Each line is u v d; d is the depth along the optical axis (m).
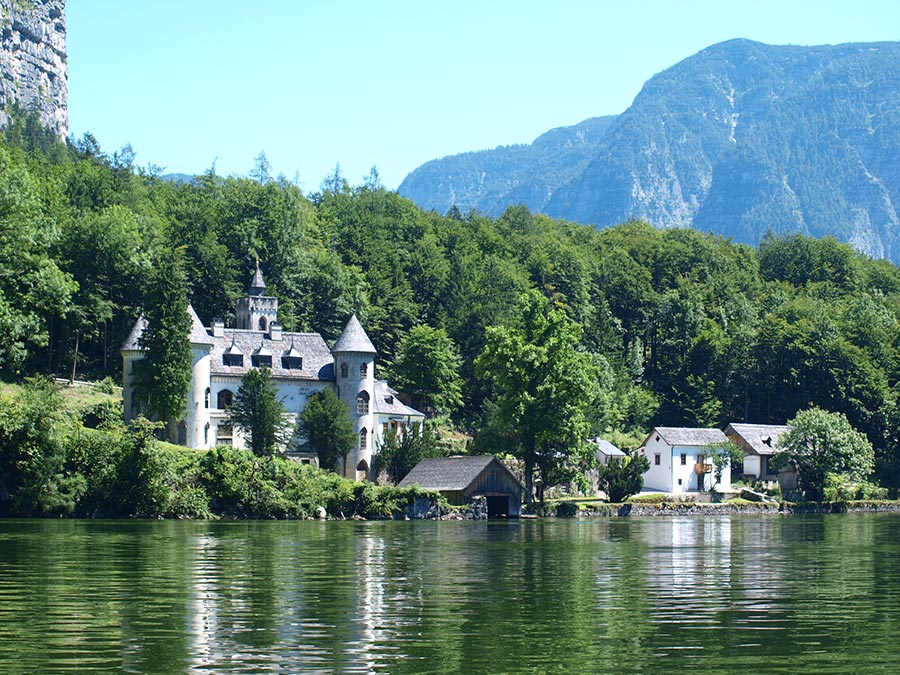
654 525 109.56
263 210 191.62
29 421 100.00
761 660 36.09
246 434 133.25
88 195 194.00
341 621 42.06
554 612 44.84
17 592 48.72
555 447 132.25
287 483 109.94
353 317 147.38
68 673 33.31
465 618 43.19
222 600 46.84
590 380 130.88
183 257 170.38
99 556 64.25
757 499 158.50
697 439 165.88
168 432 131.88
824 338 193.38
